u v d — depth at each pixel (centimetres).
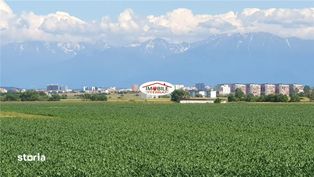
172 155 4766
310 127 8725
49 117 11719
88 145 5588
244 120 10375
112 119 10819
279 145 5694
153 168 3953
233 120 10394
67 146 5547
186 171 3812
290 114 12450
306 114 12438
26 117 11675
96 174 3728
